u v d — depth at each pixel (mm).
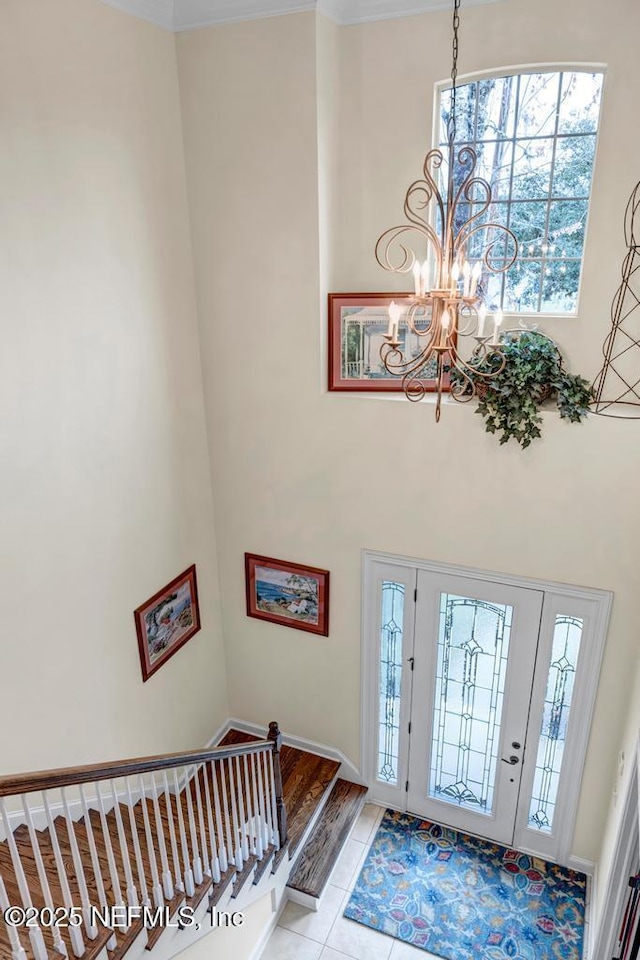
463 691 4969
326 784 5387
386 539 4793
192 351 4824
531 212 4301
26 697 3590
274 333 4625
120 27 3717
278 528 5160
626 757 4039
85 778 2604
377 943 4457
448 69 4039
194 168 4453
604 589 4234
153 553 4598
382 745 5453
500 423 4051
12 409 3297
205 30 4105
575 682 4520
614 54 3715
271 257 4449
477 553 4539
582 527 4180
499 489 4324
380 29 4094
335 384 4652
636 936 3373
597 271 4121
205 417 5078
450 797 5289
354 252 4605
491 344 3014
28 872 3273
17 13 3064
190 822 3439
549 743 4781
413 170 4320
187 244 4621
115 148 3795
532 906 4656
